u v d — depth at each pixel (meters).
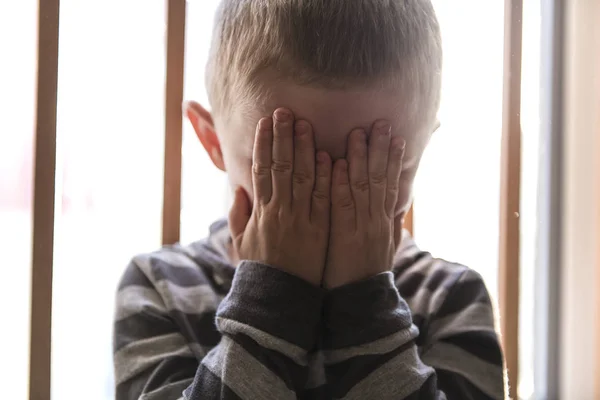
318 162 0.57
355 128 0.57
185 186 0.97
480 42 0.98
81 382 0.95
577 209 1.03
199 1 0.93
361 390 0.58
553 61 1.02
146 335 0.69
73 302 0.94
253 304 0.59
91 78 0.93
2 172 0.93
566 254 1.04
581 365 1.03
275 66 0.56
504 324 0.87
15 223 0.94
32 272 0.74
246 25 0.59
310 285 0.60
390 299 0.61
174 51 0.79
